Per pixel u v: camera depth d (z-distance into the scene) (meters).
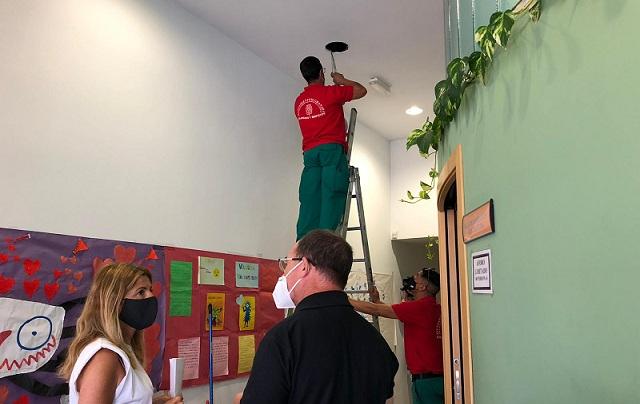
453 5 2.35
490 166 1.63
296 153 3.87
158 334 2.58
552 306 1.18
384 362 1.42
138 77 2.66
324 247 1.47
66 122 2.29
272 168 3.59
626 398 0.89
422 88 4.10
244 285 3.21
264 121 3.56
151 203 2.66
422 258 5.86
